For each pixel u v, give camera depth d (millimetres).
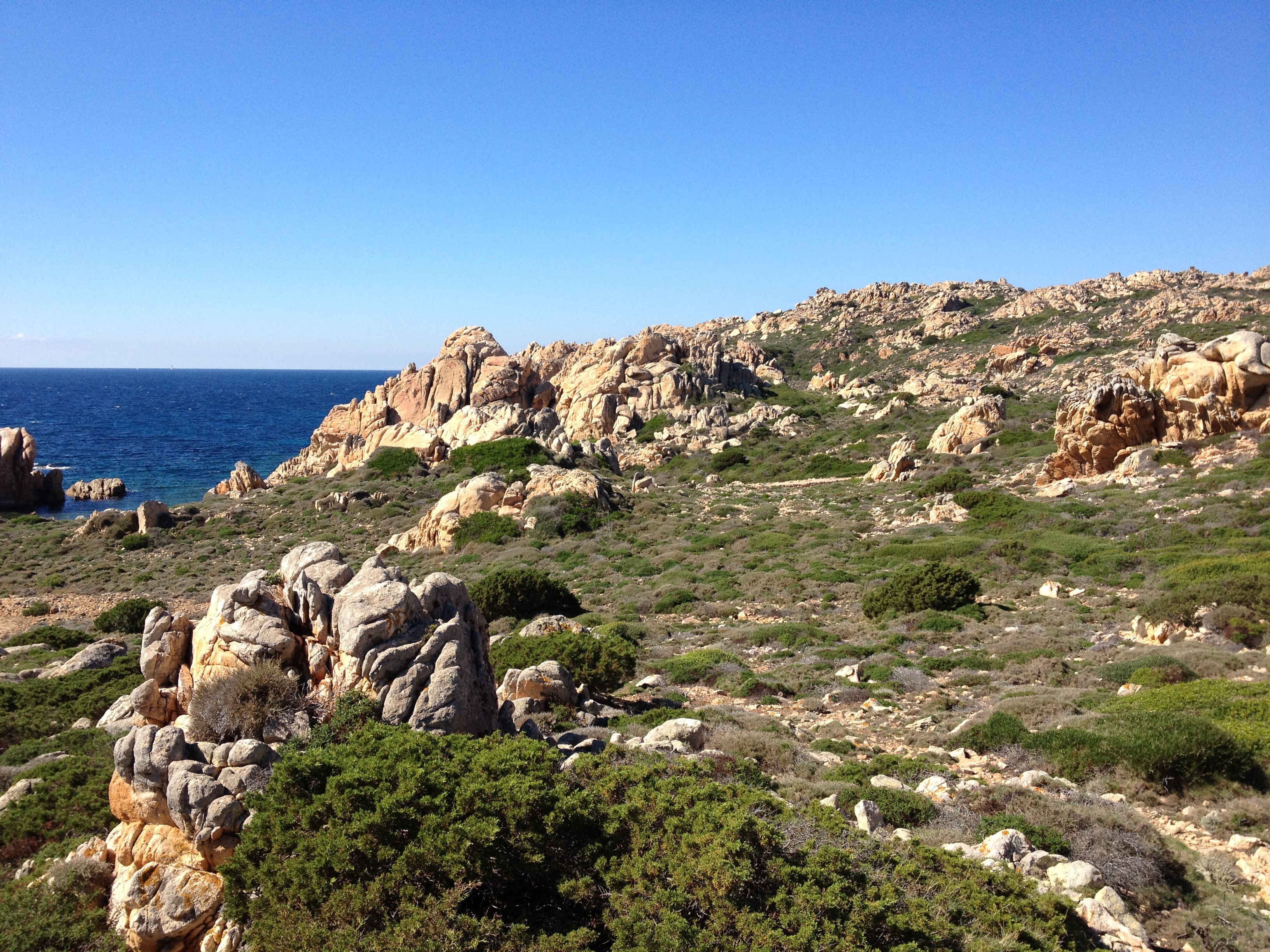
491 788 9031
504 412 75875
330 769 9375
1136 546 32625
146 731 10055
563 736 14484
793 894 8125
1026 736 14500
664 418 91188
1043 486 48219
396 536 53031
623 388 95375
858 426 88500
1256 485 36062
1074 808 11336
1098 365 98250
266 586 13109
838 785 12352
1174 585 25828
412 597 12445
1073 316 140625
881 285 194625
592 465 70875
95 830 11352
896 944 7934
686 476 75375
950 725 16141
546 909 8703
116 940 8953
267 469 105938
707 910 8117
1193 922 9289
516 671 17688
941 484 52156
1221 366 45156
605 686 19422
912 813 11516
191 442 134500
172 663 12414
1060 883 9766
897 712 17859
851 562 37406
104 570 49656
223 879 8930
